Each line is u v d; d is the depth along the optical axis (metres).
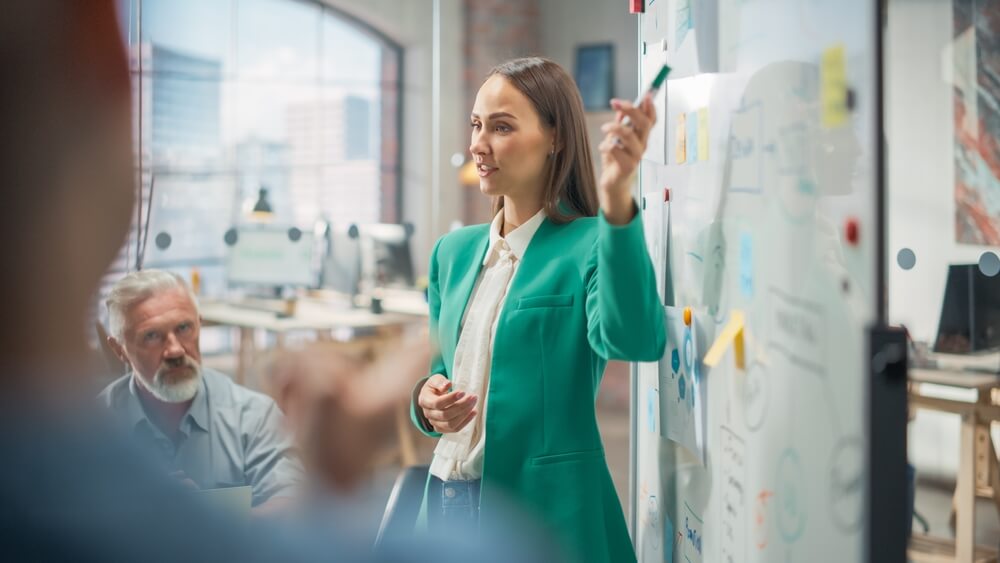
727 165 1.19
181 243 7.30
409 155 7.88
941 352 3.48
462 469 1.49
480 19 7.62
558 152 1.52
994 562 3.20
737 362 1.16
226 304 5.89
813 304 0.91
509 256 1.54
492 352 1.48
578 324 1.45
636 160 1.22
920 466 4.18
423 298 5.98
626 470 4.94
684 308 1.42
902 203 4.30
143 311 1.71
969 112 4.07
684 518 1.44
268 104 7.70
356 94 7.89
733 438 1.18
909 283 4.25
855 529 0.83
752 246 1.09
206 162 7.48
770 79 1.03
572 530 1.40
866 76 0.80
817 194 0.90
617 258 1.24
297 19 7.71
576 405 1.44
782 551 1.02
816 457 0.91
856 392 0.82
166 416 1.76
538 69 1.51
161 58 7.17
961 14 4.11
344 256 6.09
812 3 0.91
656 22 1.62
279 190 7.77
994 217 3.98
